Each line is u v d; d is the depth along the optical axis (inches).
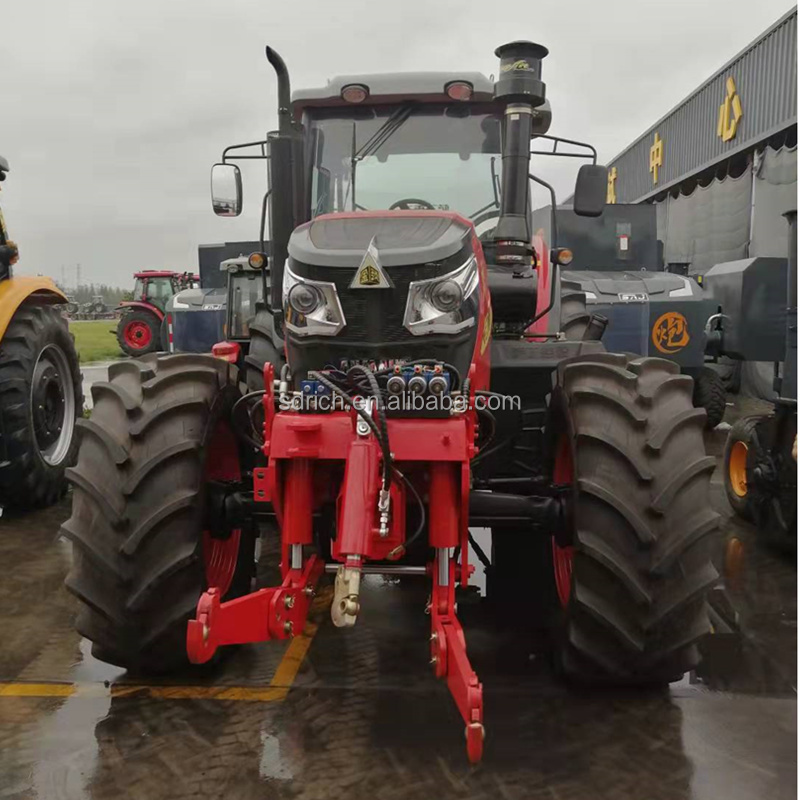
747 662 122.8
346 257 108.1
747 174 404.8
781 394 169.8
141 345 732.7
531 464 148.2
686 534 99.9
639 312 313.0
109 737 101.7
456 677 87.7
